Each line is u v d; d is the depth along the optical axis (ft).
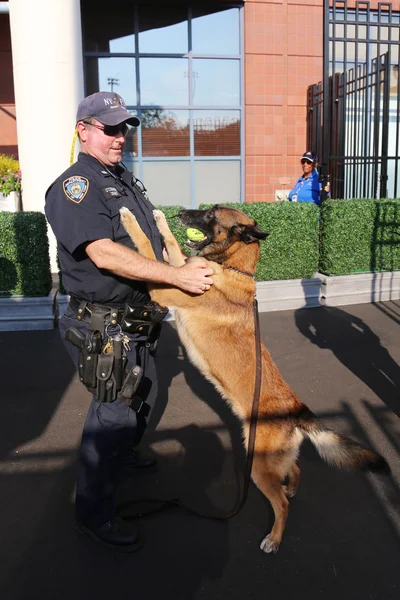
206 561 8.51
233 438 12.31
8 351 17.49
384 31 34.37
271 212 21.85
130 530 8.83
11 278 19.74
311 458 11.60
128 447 8.73
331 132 29.66
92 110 8.25
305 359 16.96
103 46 30.50
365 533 9.16
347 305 22.81
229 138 32.71
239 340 9.66
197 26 31.17
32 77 23.18
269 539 8.81
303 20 32.27
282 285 22.15
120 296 8.52
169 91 31.63
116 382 8.23
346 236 22.89
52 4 22.61
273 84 32.53
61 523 9.30
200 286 8.71
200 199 33.06
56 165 23.95
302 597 7.77
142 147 31.86
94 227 7.91
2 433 12.36
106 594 7.79
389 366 16.34
